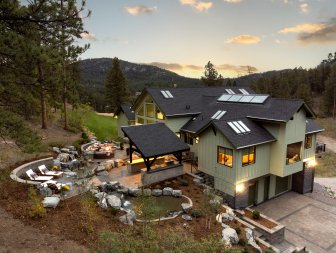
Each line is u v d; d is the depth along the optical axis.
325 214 20.02
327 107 71.75
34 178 16.81
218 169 19.98
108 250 8.34
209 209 14.13
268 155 20.83
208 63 72.38
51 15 10.45
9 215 11.77
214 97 28.86
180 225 13.62
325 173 31.38
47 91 11.79
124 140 32.91
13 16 9.97
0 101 11.29
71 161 21.47
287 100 21.48
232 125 19.89
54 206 12.91
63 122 34.22
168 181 19.94
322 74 98.94
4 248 9.46
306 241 16.45
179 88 30.16
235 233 13.24
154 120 27.81
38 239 10.34
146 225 11.66
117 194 16.95
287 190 24.41
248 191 20.53
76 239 10.66
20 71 10.69
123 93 60.12
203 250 9.06
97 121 45.28
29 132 10.42
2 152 19.88
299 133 21.36
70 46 13.07
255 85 85.19
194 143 24.91
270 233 15.32
